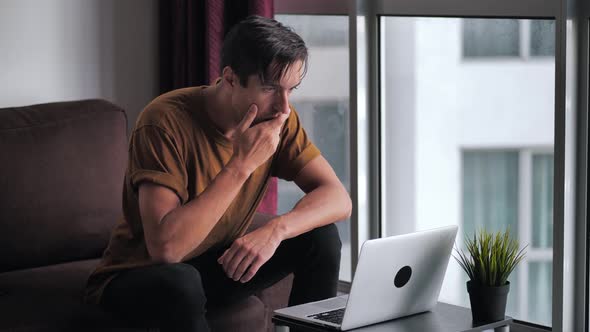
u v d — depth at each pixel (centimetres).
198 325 193
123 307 202
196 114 210
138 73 331
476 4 275
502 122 330
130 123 331
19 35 303
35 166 257
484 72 325
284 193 353
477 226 345
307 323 189
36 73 308
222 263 201
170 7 328
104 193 268
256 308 227
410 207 337
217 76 311
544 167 328
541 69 311
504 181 338
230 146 212
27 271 252
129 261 210
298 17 338
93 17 319
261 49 191
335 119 342
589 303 262
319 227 216
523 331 285
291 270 220
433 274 195
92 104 277
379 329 186
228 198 196
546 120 320
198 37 316
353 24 302
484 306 192
